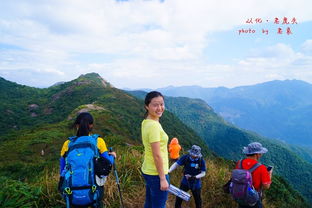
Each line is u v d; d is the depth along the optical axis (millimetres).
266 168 3760
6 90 119250
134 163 5539
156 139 2805
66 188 2771
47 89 133250
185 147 62031
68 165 2871
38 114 93562
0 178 3959
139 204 4461
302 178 112875
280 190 8555
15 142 34625
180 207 4527
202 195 5277
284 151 139625
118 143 12977
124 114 67375
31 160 27766
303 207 10938
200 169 4625
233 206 5141
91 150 2932
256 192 3590
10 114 88500
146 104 2973
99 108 62250
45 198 4008
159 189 3027
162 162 2793
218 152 172125
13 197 3588
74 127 3213
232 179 3734
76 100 98250
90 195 2805
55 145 34125
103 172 2910
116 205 4242
